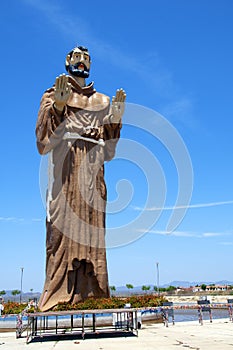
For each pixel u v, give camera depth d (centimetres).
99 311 1977
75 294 3050
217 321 2909
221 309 5059
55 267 3072
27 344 1845
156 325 2691
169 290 12312
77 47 3772
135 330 2183
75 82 3509
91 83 3619
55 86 3109
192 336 1956
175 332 2180
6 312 3028
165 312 2650
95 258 3169
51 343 1853
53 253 3138
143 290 11081
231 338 1850
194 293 9744
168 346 1598
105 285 3162
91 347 1636
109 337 1997
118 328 2356
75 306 2864
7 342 1972
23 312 2330
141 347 1584
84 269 3136
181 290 12106
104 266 3200
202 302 2981
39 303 3052
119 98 3469
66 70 3772
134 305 3020
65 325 2750
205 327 2458
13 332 2722
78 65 3691
